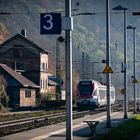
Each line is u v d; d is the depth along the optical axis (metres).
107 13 38.75
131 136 31.61
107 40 38.38
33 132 33.88
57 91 123.50
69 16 23.98
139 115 58.44
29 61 125.56
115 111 74.81
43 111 73.62
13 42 127.81
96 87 81.88
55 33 23.73
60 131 34.88
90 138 29.00
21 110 79.50
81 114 61.97
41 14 23.75
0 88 85.94
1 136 30.80
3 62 127.75
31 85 103.69
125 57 51.22
